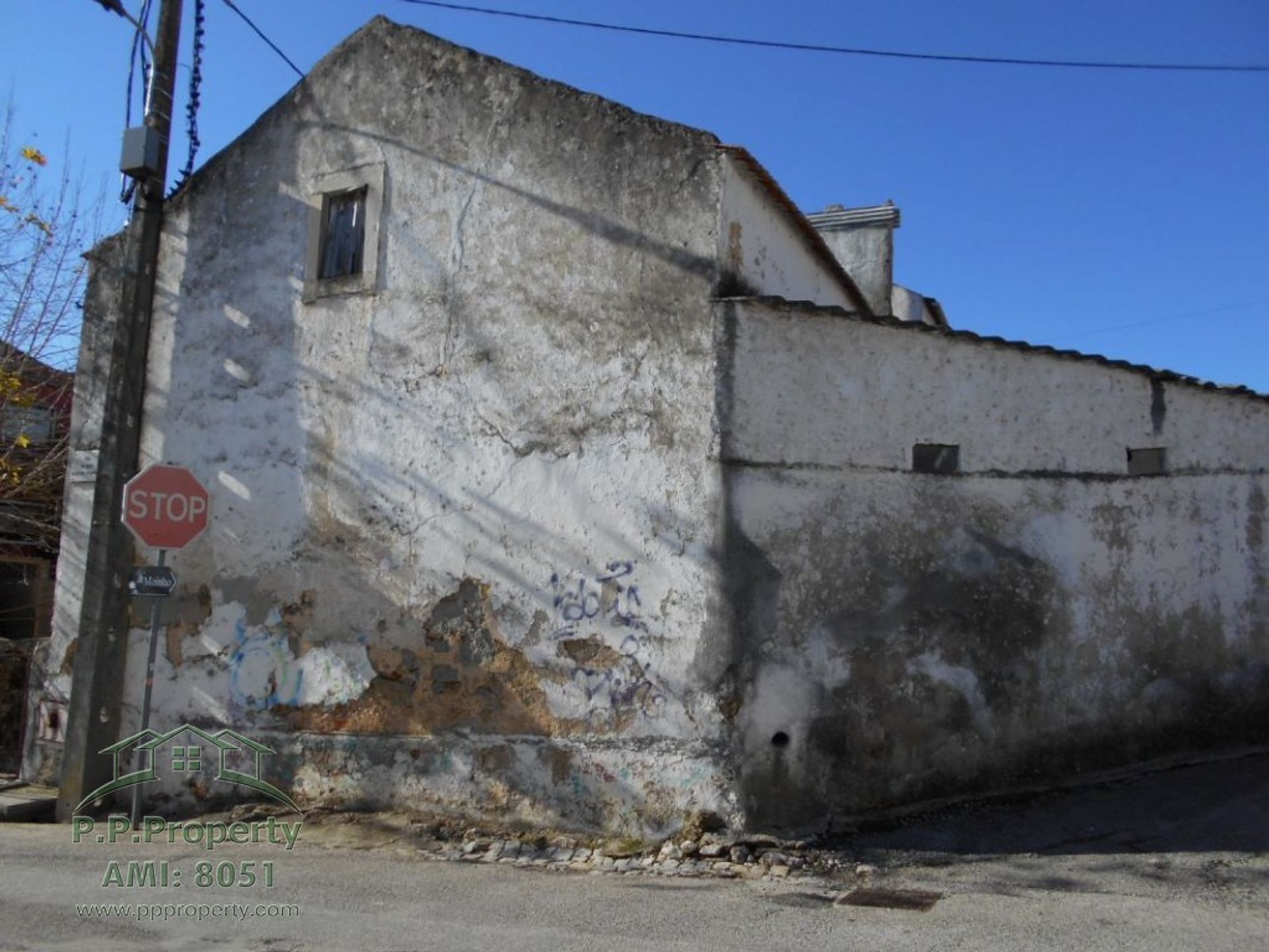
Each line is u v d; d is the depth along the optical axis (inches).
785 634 289.4
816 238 391.2
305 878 266.5
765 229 347.9
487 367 333.1
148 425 387.9
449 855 290.8
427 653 328.5
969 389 323.0
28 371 519.5
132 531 328.8
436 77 357.1
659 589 296.2
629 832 289.7
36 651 404.8
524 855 287.6
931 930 216.5
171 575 328.2
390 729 330.3
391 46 367.9
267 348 372.8
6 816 350.3
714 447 293.1
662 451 301.6
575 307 321.4
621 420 309.4
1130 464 346.3
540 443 321.1
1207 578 352.2
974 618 312.3
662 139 316.2
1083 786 316.8
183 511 330.3
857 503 303.1
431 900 244.2
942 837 280.1
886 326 313.9
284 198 379.2
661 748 289.1
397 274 353.4
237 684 356.2
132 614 376.2
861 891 245.6
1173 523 349.1
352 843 304.8
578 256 323.3
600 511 308.5
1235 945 203.2
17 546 500.4
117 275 417.4
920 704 301.9
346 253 369.7
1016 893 241.1
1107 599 333.4
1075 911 226.8
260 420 369.4
